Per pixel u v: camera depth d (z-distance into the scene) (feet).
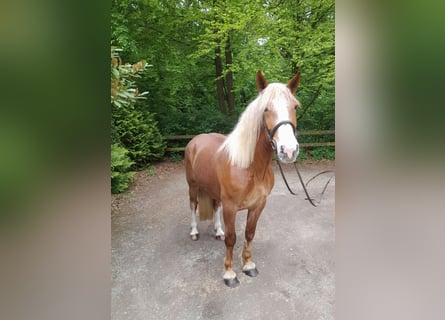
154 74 18.86
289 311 5.68
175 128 19.67
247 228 6.62
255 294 6.19
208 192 7.34
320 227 9.32
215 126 20.18
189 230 9.30
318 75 18.92
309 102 20.81
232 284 6.44
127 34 15.70
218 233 8.62
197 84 22.65
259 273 6.90
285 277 6.73
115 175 12.03
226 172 5.98
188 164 8.21
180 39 19.86
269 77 19.22
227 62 20.47
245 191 5.86
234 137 5.94
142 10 17.81
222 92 21.93
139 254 7.83
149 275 6.89
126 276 6.86
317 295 6.11
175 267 7.22
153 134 17.49
